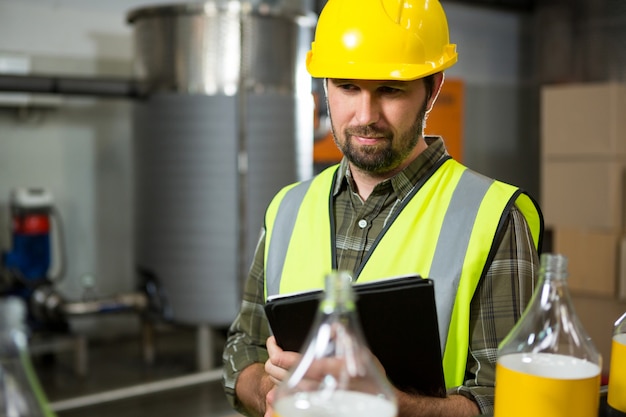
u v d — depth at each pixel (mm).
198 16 3439
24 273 3689
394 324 949
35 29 3979
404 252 1170
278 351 1007
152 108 3588
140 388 3305
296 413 637
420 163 1218
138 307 3746
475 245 1129
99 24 4156
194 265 3574
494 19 5508
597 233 4008
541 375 712
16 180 4062
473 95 5465
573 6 4898
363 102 1136
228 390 1297
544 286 776
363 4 1167
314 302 951
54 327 3779
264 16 3490
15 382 1710
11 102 3885
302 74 3699
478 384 1091
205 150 3510
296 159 3697
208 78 3475
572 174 4371
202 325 3643
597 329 4004
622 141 4195
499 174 5629
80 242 4262
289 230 1313
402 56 1134
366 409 625
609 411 784
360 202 1254
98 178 4289
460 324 1120
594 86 4258
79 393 3402
